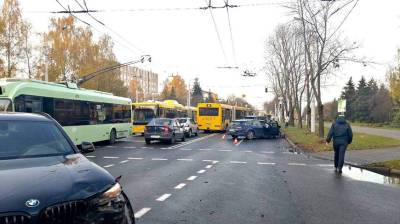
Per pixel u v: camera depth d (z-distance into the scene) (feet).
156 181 36.29
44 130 17.80
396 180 39.01
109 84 146.72
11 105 51.60
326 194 31.14
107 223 12.80
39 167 14.30
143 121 111.65
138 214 23.88
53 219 11.88
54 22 135.13
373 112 270.26
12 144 16.29
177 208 25.59
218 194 30.42
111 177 14.48
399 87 165.07
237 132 102.53
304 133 112.88
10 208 11.50
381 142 81.82
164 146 78.33
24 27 105.40
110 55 149.59
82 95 70.49
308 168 47.44
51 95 61.00
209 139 102.12
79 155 16.85
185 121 110.83
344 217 23.98
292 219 23.34
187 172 42.47
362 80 296.30
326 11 83.76
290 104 180.86
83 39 138.41
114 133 84.53
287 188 33.60
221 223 22.21
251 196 29.86
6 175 13.25
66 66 132.98
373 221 23.13
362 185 35.68
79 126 69.00
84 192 12.83
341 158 43.86
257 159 56.49
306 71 118.52
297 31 117.50
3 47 102.73
